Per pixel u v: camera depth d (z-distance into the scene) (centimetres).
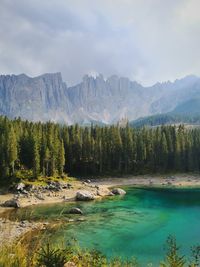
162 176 15650
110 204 8506
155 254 4209
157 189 12175
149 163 16888
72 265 1582
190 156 16638
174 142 17375
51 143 12888
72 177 14512
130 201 9044
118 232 5438
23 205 8275
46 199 9175
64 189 10662
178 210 7556
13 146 11362
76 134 15962
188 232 5409
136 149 16675
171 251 1734
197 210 7531
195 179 14838
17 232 4516
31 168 12112
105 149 16025
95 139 16875
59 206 8175
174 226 5894
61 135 15950
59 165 13175
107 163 16125
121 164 16425
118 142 16350
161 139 17000
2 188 10444
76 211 7150
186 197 9938
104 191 10756
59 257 1248
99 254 1895
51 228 1781
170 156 17000
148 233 5378
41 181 11375
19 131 13512
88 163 15638
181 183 13862
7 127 12850
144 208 7850
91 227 5769
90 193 9700
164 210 7562
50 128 14638
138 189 12144
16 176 11188
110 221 6328
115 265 1852
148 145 17038
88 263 1677
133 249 4447
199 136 17600
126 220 6425
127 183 13938
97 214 7062
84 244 4662
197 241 4750
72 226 5822
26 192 9906
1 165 11231
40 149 12594
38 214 6869
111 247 4550
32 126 15225
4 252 1101
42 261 1209
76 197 9244
